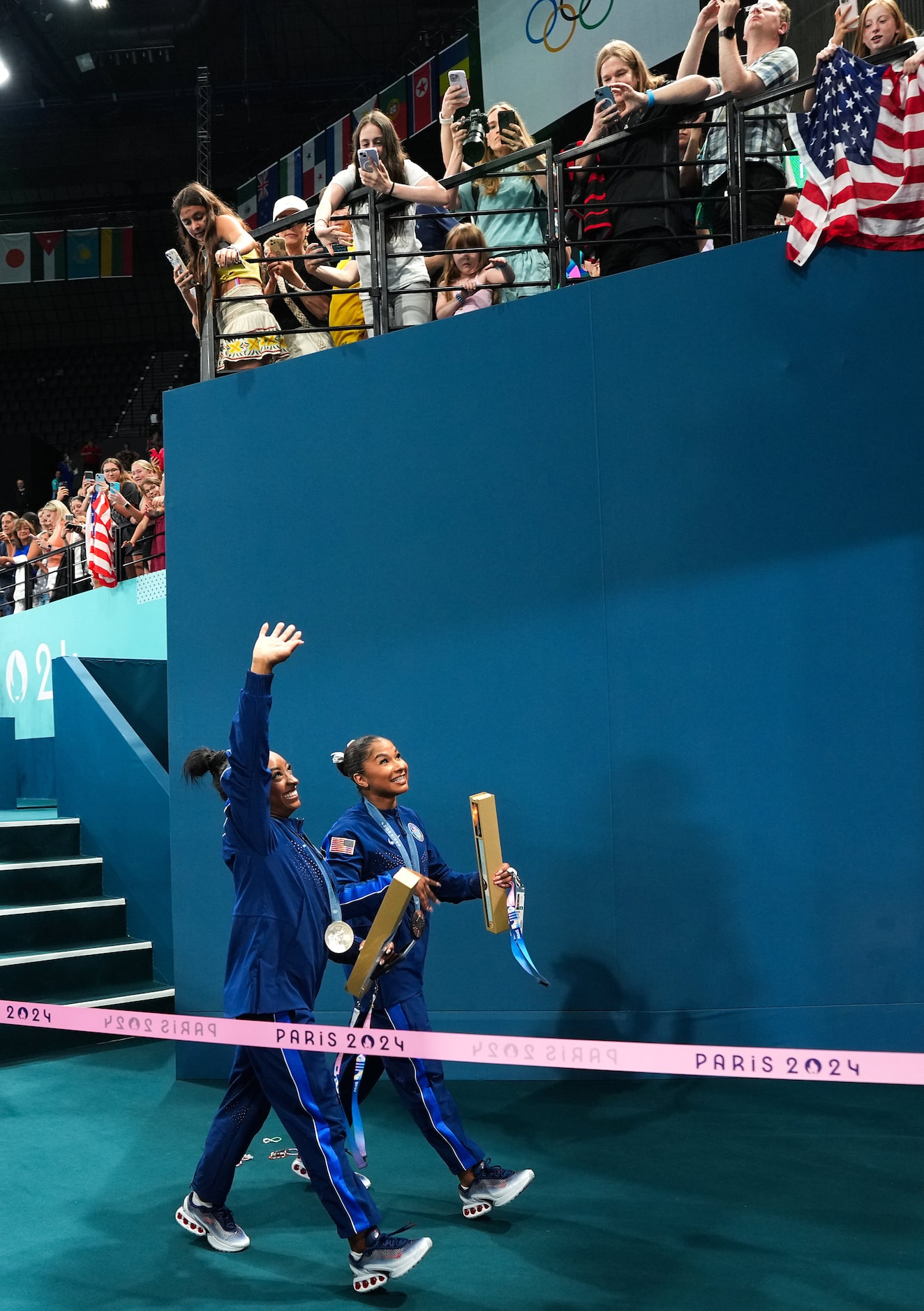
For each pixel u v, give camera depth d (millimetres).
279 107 22375
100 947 6422
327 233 5785
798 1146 4156
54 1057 5824
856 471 4844
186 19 20250
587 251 6227
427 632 5438
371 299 5906
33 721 11109
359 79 21469
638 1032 5027
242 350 6051
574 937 5148
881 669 4801
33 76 21812
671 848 5023
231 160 23391
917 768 4750
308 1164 3250
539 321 5309
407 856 3844
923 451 4781
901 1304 2992
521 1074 5168
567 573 5227
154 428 20875
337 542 5605
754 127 5344
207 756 3576
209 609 5805
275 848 3445
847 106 4781
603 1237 3469
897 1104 4602
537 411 5297
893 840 4758
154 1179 4125
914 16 6320
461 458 5414
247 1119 3510
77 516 11516
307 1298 3182
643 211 5242
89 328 26688
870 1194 3705
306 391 5688
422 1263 3348
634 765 5090
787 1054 2670
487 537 5355
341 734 5562
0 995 5945
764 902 4891
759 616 4945
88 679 7367
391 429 5531
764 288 4965
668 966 5008
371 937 3500
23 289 26000
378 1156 4301
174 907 5656
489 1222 3619
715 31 8102
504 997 5238
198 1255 3484
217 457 5848
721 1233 3459
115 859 6863
